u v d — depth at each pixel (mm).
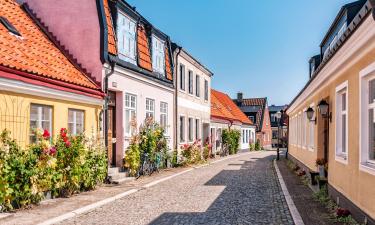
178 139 21984
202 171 19094
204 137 29734
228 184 14156
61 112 11305
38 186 9359
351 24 6727
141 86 17031
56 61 12625
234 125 38562
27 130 9867
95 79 13648
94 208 9516
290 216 8781
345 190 8703
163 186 13484
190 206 9930
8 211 8625
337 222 7984
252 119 54719
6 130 8656
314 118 14555
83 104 12477
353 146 8047
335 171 9867
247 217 8695
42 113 10578
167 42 20891
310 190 12492
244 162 25875
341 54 8352
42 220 7969
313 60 18172
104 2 14453
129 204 10125
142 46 17453
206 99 29375
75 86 11828
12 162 8516
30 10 14430
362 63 7348
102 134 13578
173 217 8664
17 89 9477
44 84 10383
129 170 15258
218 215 8898
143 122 17203
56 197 10609
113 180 13500
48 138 9836
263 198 11156
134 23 16672
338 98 9844
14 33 11945
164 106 20172
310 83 13969
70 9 14062
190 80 25312
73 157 10797
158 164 18141
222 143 33750
